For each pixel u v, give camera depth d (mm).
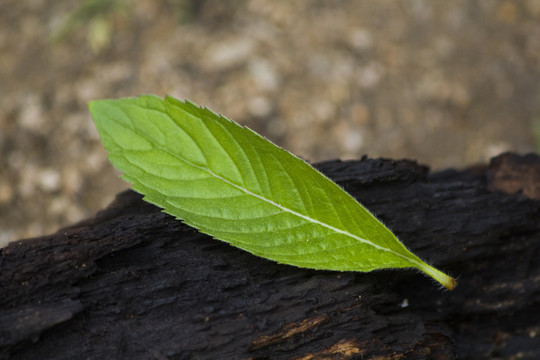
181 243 320
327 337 312
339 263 313
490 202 340
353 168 336
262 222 312
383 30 782
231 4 777
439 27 798
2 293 303
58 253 309
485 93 755
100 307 308
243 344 307
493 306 341
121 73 714
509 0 839
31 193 656
